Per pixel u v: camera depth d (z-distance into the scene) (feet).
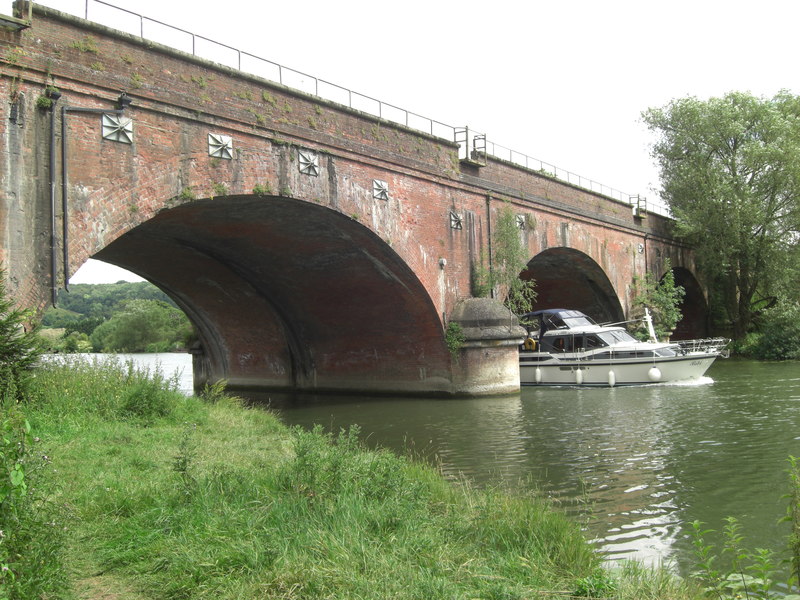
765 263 119.44
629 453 38.99
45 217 35.37
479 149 74.28
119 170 39.29
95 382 37.47
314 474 22.27
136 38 40.65
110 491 21.75
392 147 61.16
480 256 72.84
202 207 48.80
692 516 26.66
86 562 17.01
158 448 29.27
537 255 88.74
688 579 19.45
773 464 35.22
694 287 135.03
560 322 84.48
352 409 63.46
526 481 32.71
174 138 42.68
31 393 32.45
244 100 47.47
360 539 17.70
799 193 110.93
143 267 73.31
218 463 26.81
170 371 129.59
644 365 75.36
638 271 112.98
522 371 82.53
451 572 16.80
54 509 16.62
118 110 39.34
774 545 23.03
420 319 68.95
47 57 36.24
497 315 68.74
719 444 40.96
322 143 53.42
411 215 63.31
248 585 15.14
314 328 80.18
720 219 115.85
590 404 61.57
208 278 76.84
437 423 52.60
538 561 18.53
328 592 14.78
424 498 23.17
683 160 122.62
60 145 36.50
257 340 87.45
